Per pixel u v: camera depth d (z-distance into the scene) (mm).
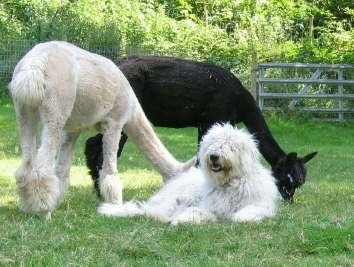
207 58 22812
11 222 7047
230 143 7641
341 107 22078
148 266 5672
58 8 23688
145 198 9539
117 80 8250
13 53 21156
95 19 23938
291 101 22141
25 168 7285
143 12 27312
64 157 8430
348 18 32281
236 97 10664
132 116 8578
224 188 7855
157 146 8742
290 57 23859
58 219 7285
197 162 8758
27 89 7078
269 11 29750
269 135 10797
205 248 6258
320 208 8867
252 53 22266
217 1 30250
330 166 14336
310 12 30422
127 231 6828
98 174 9180
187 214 7504
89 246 6199
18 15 23531
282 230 6949
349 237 6527
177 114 10461
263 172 8062
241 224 7219
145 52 22516
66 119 7484
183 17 29938
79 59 7812
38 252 5949
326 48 25031
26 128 7395
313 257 6129
